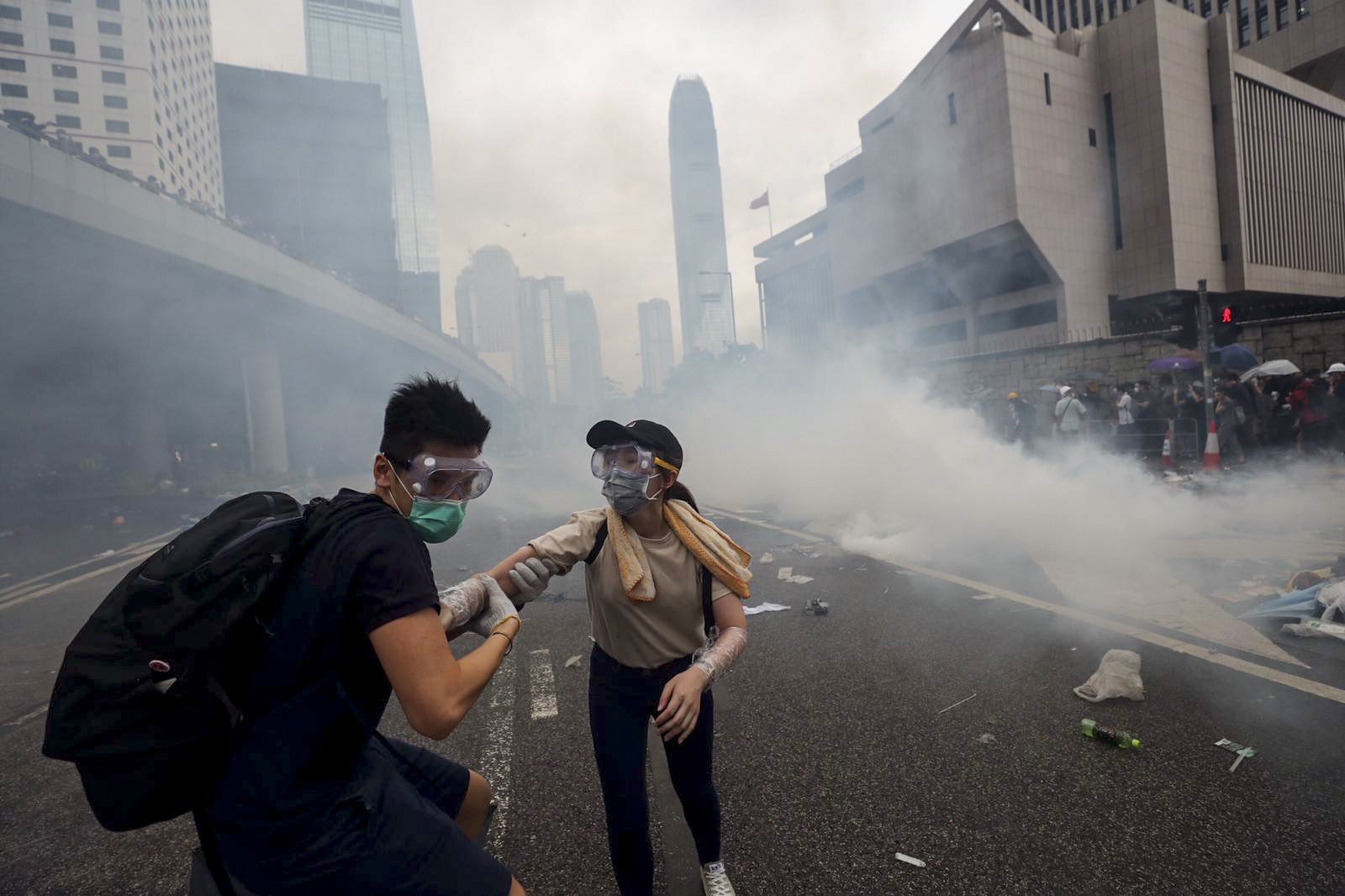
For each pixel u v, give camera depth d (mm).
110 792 1099
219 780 1172
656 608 1898
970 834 2402
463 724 3570
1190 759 2805
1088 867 2199
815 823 2516
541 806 2723
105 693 1073
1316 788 2557
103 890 2365
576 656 4516
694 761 2016
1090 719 3199
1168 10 34188
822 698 3617
